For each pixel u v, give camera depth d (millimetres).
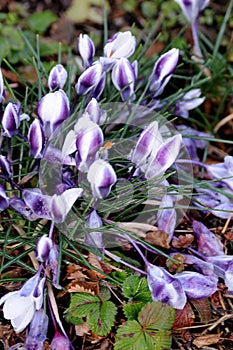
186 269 563
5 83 583
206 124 689
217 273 548
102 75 550
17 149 596
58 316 515
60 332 530
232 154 690
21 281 543
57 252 512
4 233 546
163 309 510
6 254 528
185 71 698
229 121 703
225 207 598
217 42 666
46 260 505
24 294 485
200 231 568
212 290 523
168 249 566
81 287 526
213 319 546
